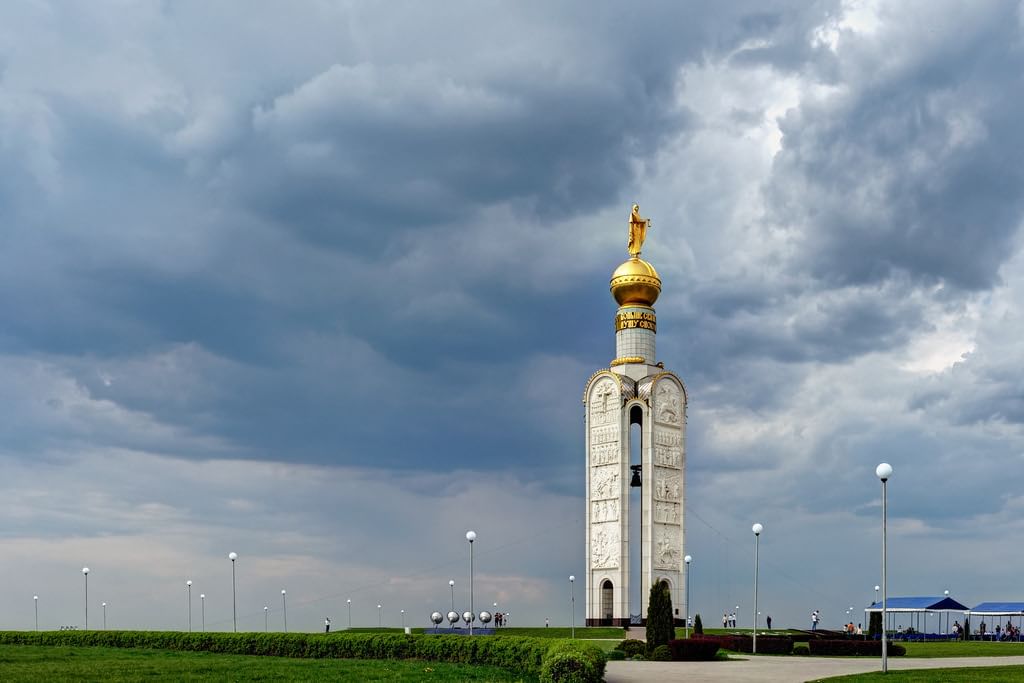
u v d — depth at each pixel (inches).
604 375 4714.6
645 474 4579.2
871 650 3233.3
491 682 2025.1
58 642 3636.8
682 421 4749.0
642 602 4478.3
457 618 3051.2
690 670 2436.0
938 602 4845.0
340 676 2178.9
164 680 2081.7
